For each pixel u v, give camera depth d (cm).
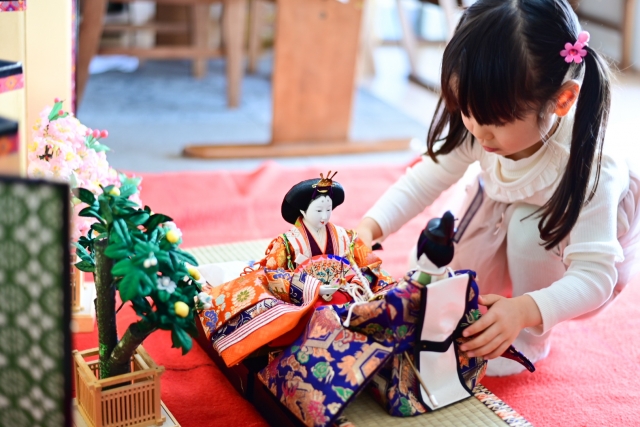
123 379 95
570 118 118
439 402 101
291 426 101
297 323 101
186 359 126
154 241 88
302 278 106
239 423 109
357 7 253
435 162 138
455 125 131
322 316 99
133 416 97
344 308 100
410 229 190
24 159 118
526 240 126
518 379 127
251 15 354
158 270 88
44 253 67
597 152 114
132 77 344
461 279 96
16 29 125
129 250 86
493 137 109
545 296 111
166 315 87
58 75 140
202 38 334
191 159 244
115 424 96
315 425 92
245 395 114
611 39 392
